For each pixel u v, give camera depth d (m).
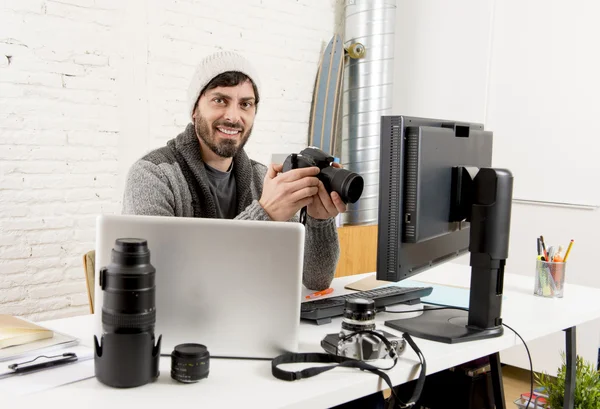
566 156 3.02
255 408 0.91
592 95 2.93
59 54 2.57
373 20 3.47
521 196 3.17
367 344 1.12
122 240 1.00
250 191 1.95
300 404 0.95
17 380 1.00
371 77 3.50
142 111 2.84
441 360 1.18
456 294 1.67
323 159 1.47
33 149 2.53
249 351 1.14
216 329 1.13
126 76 2.78
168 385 1.00
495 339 1.32
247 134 1.88
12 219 2.49
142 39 2.81
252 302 1.13
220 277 1.12
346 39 3.56
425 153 1.24
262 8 3.30
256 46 3.29
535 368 3.08
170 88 2.95
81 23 2.62
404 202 1.24
